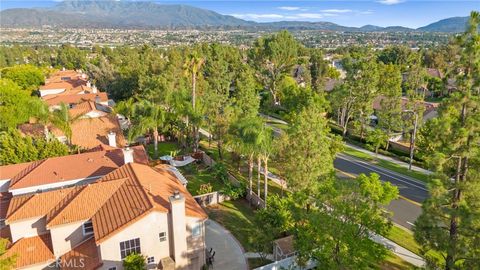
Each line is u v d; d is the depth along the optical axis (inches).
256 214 1359.5
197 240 1117.7
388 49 5556.1
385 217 1035.3
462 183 832.3
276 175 1903.3
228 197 1632.6
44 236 1127.0
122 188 1163.9
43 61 6358.3
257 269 1070.4
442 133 861.8
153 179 1251.8
